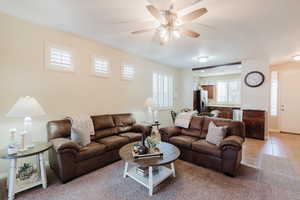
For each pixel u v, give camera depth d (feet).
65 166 7.32
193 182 7.56
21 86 8.20
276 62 17.02
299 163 9.76
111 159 9.55
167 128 11.66
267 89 14.94
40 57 8.82
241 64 16.34
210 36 9.86
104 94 12.23
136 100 15.07
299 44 11.21
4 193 6.60
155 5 6.40
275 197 6.45
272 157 10.73
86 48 10.93
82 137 8.65
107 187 7.11
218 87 27.22
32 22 8.43
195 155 9.61
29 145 7.30
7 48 7.73
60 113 9.71
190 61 16.93
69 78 10.09
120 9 6.97
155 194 6.61
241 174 8.36
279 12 7.02
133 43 11.50
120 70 13.43
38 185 7.10
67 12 7.32
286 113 17.65
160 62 17.53
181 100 21.44
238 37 10.00
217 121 10.78
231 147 8.07
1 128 7.64
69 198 6.34
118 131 11.72
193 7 6.61
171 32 7.57
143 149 7.40
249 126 15.61
